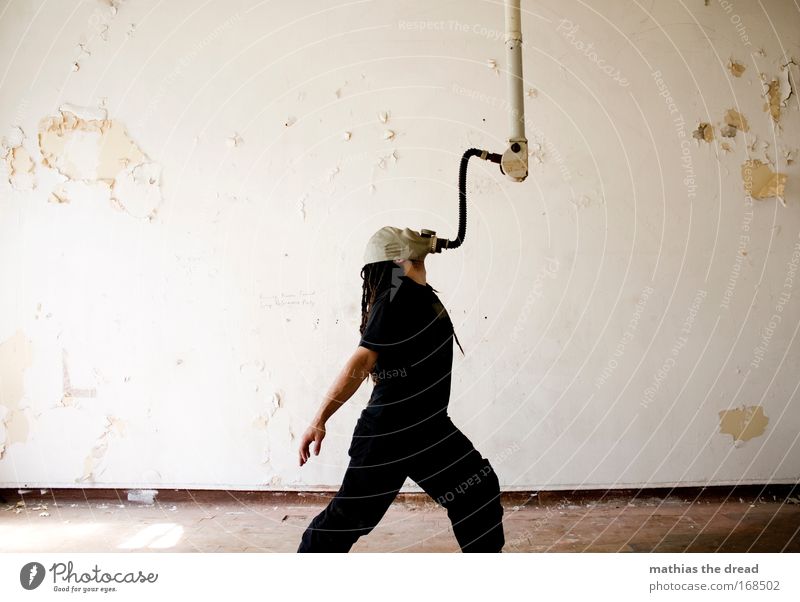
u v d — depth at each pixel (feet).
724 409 9.58
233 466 9.70
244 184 9.80
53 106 9.93
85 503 9.67
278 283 9.73
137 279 9.83
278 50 9.82
